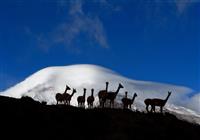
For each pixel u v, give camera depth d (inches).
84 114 1306.6
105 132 1219.9
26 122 1175.6
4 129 1117.1
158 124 1311.5
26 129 1144.8
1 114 1176.2
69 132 1184.8
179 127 1320.1
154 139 1218.6
